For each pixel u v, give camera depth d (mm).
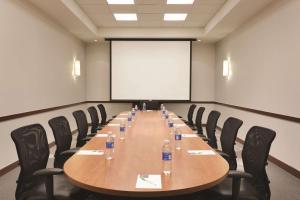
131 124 4348
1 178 3879
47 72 5641
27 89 4703
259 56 5367
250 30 5863
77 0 5461
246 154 2514
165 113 5609
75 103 7836
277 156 4613
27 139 2268
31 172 2242
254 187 2307
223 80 8078
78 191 2180
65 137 3178
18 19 4363
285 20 4316
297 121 3961
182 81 8602
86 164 2102
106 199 2000
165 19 7004
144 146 2732
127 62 8555
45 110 5531
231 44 7309
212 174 1888
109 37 8117
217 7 5902
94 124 5246
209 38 8164
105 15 6594
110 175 1850
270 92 4879
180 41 8492
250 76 5879
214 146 3959
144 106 7430
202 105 9078
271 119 4863
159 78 8578
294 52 4059
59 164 2918
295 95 4035
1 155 3953
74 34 7570
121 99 8664
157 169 1987
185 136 3301
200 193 2201
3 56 3934
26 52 4660
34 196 2111
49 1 4707
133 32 7945
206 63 9047
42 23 5344
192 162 2182
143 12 6316
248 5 4914
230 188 2246
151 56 8523
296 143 4027
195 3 5641
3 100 3943
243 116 6383
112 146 2512
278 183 3766
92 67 9016
